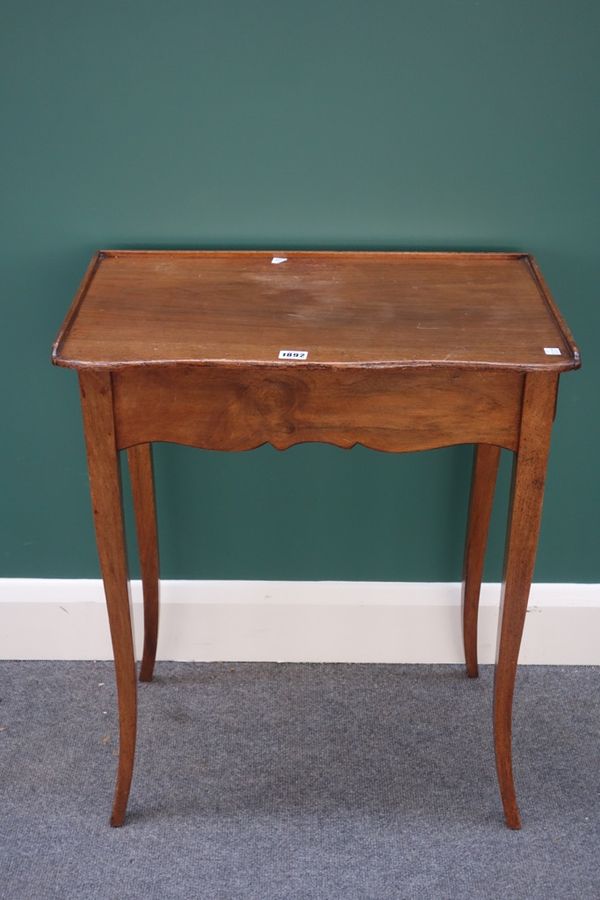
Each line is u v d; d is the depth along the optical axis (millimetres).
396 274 1921
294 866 1969
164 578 2400
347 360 1613
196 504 2301
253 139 1972
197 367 1638
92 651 2445
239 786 2137
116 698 2340
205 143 1977
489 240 2061
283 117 1951
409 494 2277
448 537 2332
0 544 2365
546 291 1830
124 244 2074
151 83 1925
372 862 1977
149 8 1865
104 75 1919
